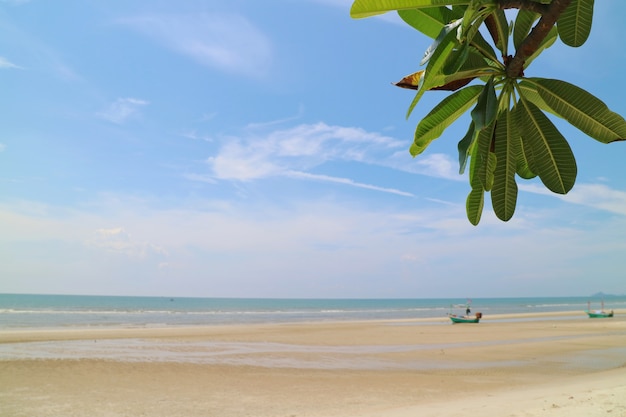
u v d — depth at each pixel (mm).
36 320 40938
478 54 2592
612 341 25469
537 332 31406
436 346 23562
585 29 2488
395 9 2389
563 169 2691
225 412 10672
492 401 9625
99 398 12031
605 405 7598
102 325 36750
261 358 19062
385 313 71562
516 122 2732
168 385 13703
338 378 15062
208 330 31688
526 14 2607
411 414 8781
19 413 10586
